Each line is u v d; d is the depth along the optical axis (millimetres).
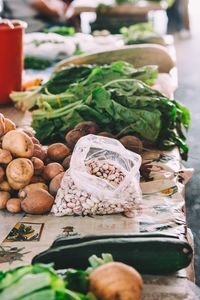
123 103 1954
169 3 7582
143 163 1831
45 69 3430
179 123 2109
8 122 1634
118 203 1438
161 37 3943
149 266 1118
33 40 3545
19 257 1240
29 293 877
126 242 1128
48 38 3584
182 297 1077
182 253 1124
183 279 1141
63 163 1631
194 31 8438
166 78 2930
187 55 6926
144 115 1901
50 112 2057
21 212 1495
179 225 1385
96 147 1543
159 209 1477
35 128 2102
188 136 4297
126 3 5918
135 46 3162
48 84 2426
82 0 6324
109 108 1912
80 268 1112
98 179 1454
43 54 3471
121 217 1436
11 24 2402
